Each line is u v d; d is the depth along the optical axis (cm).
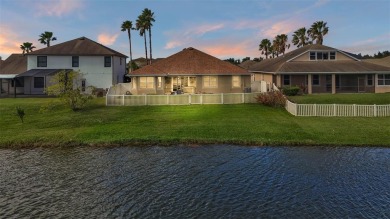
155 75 4066
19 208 1194
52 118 2766
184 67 4212
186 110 3072
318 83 4697
